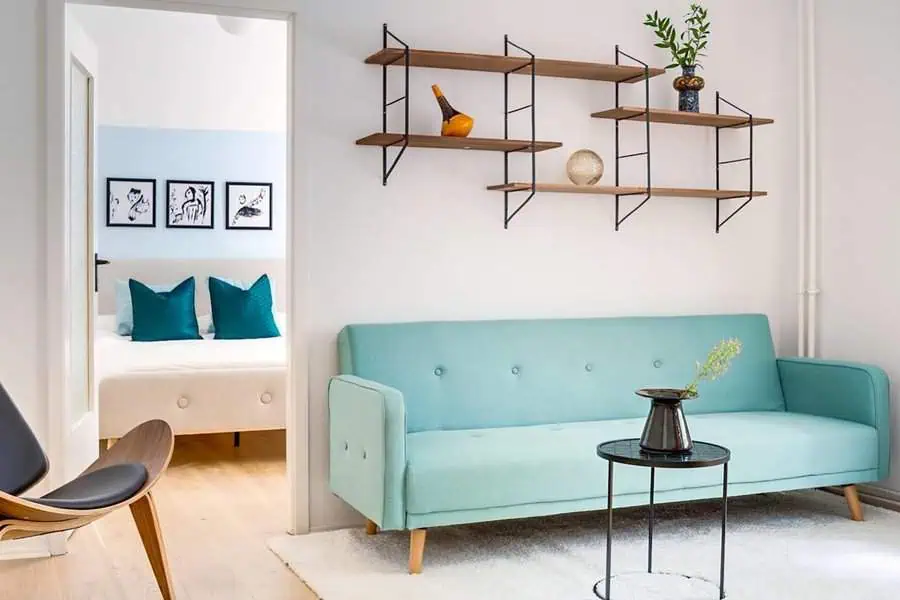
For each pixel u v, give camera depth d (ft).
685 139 15.21
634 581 10.62
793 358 14.88
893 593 10.30
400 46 13.29
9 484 9.68
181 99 22.66
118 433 16.75
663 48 14.89
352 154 13.08
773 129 15.74
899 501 14.01
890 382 14.24
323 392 12.94
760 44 15.61
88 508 8.68
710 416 14.03
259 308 22.06
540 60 13.16
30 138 11.70
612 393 13.83
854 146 14.78
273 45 22.82
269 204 24.29
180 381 17.07
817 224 15.47
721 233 15.47
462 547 11.91
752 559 11.46
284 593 10.34
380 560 11.39
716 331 14.69
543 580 10.66
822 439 12.91
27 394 11.75
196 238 23.81
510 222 14.08
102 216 23.06
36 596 10.29
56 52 11.72
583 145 14.52
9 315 11.67
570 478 11.41
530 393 13.30
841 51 14.96
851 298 14.89
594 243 14.64
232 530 12.86
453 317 13.75
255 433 20.04
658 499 11.89
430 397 12.72
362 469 11.28
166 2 12.08
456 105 13.67
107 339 21.06
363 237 13.19
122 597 10.26
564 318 14.33
